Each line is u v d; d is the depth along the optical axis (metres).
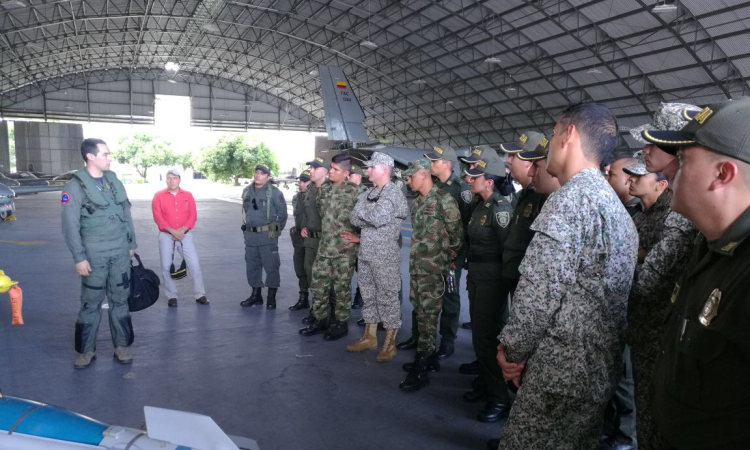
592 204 1.55
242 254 8.79
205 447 1.32
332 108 18.11
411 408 3.07
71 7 24.00
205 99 39.53
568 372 1.57
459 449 2.61
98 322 3.62
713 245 1.06
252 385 3.34
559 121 1.70
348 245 4.24
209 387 3.30
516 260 2.64
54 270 6.96
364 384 3.40
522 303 1.60
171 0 25.03
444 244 3.37
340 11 26.00
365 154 15.27
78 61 33.84
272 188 5.27
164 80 38.06
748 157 0.97
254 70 37.53
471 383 3.48
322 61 33.41
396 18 25.02
